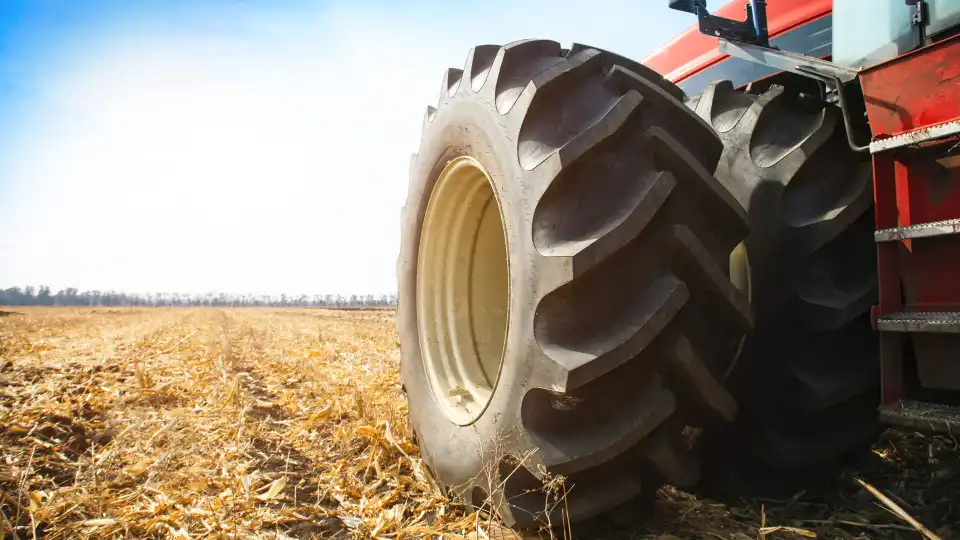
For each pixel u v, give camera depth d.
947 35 2.03
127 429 3.75
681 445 2.06
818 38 2.87
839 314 2.21
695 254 1.89
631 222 1.84
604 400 1.94
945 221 1.82
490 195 3.04
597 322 1.91
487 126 2.38
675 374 1.93
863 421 2.46
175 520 2.53
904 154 1.97
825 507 2.44
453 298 3.19
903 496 2.49
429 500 2.71
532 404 2.03
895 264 2.00
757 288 2.37
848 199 2.27
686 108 2.09
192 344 9.58
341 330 14.62
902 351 2.04
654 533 2.25
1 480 2.78
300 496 2.84
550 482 1.96
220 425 4.03
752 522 2.34
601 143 1.93
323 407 4.56
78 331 16.39
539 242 2.00
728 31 3.02
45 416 3.95
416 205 3.25
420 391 3.07
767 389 2.38
